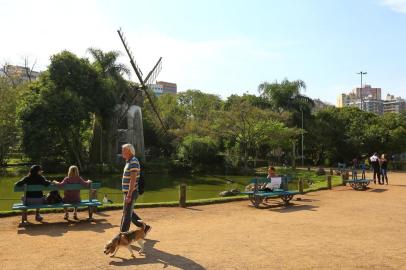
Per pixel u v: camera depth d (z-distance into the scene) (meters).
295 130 48.84
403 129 52.03
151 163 44.56
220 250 8.01
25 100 38.53
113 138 45.38
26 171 38.25
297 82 57.12
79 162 40.88
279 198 16.44
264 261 7.27
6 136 42.72
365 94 170.00
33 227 10.11
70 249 7.96
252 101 57.28
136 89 47.19
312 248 8.23
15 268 6.75
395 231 9.98
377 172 23.56
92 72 42.28
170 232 9.67
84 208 12.71
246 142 46.38
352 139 53.50
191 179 37.66
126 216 8.00
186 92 74.75
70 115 37.72
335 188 20.98
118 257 7.43
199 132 49.72
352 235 9.50
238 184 33.41
